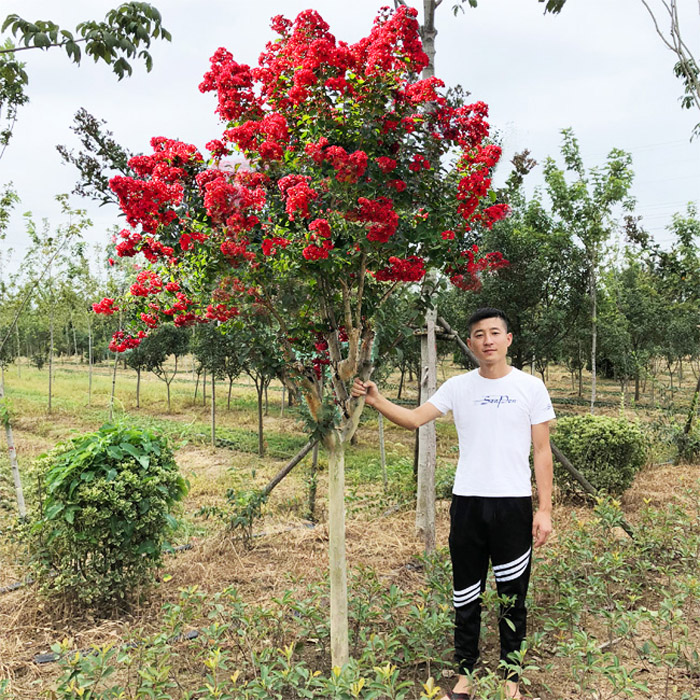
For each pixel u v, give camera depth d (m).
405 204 2.54
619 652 3.33
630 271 17.78
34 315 21.86
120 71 3.28
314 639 3.33
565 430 6.95
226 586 4.46
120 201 2.25
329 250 2.30
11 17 3.08
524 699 2.86
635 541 4.41
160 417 15.88
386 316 2.80
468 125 2.54
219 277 2.53
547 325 11.32
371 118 2.37
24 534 4.27
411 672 3.13
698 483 6.21
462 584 2.94
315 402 2.69
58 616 3.96
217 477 8.66
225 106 2.43
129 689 2.83
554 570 3.87
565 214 10.67
